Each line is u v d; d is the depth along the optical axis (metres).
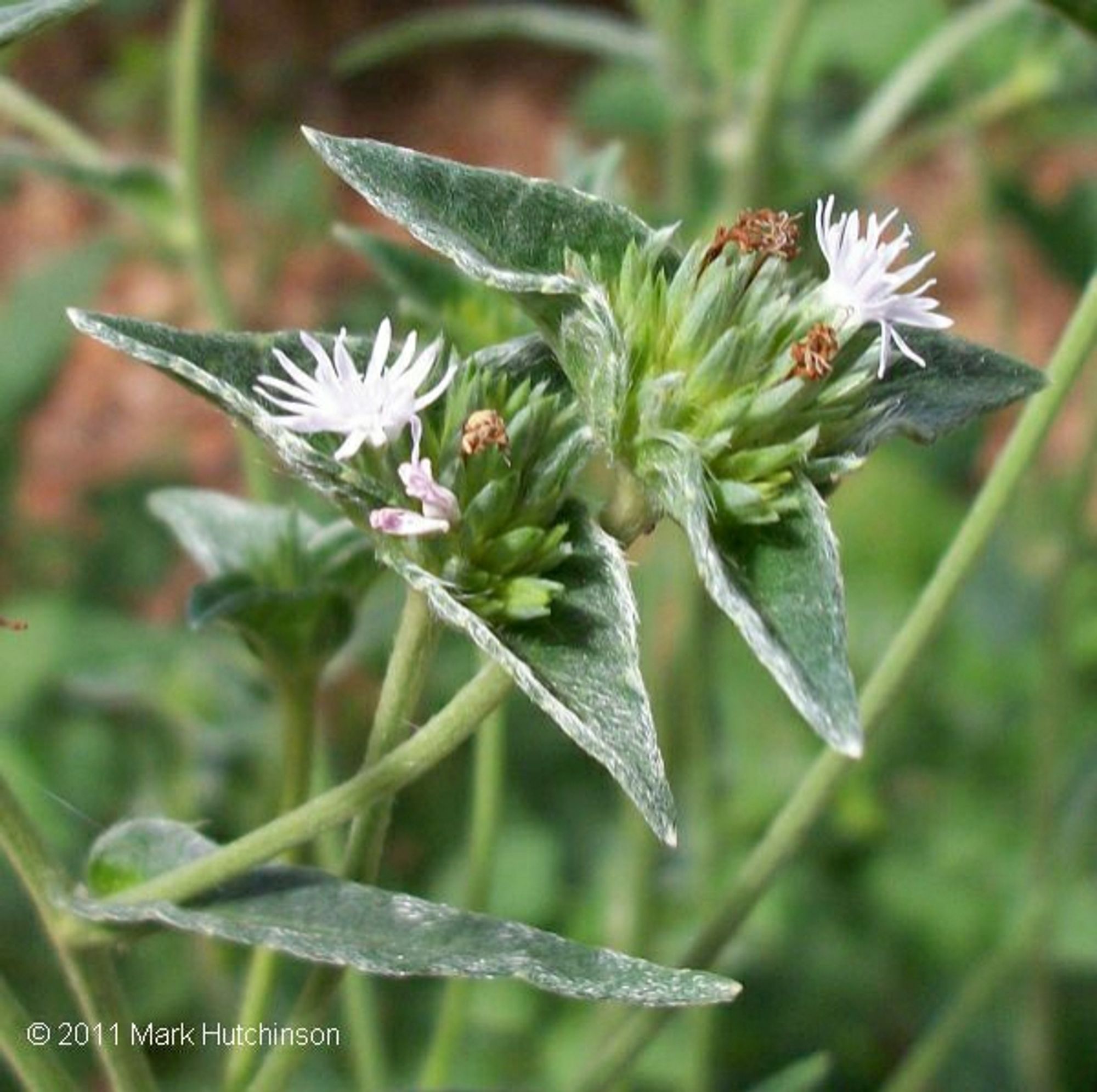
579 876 0.30
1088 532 0.29
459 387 0.16
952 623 0.32
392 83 0.62
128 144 0.58
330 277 0.51
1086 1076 0.29
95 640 0.30
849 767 0.18
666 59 0.27
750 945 0.29
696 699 0.24
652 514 0.16
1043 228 0.27
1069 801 0.25
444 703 0.30
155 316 0.52
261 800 0.25
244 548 0.18
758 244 0.16
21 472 0.44
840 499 0.34
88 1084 0.28
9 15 0.15
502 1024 0.28
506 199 0.16
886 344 0.16
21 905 0.29
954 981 0.30
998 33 0.29
